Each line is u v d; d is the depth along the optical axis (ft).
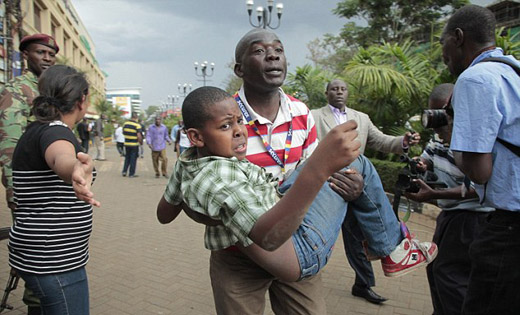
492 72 5.88
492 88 5.76
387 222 6.33
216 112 4.62
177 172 5.48
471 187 7.70
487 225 6.25
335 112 12.62
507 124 5.79
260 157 6.55
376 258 6.69
